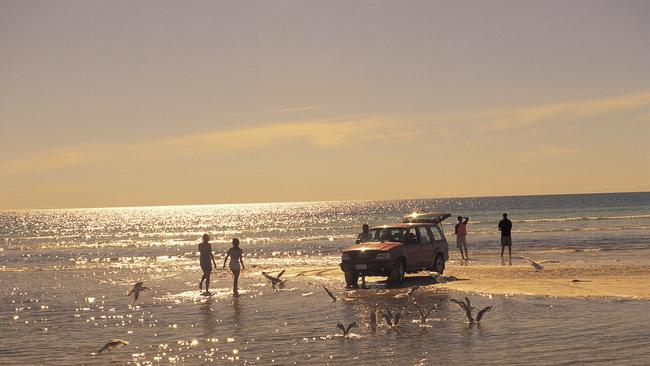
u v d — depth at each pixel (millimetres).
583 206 147375
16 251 62500
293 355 13203
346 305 19453
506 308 17719
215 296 22547
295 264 35688
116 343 13312
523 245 42688
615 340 13422
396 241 24812
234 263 23031
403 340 14195
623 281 21922
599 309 17047
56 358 13609
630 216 85750
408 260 24156
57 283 29078
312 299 20969
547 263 29016
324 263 35938
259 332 15688
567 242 43469
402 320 16594
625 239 44312
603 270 25469
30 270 37438
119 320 18172
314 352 13391
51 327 17359
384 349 13406
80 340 15461
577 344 13180
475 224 82375
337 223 118688
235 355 13406
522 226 70000
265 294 22609
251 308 19469
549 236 50875
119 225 159375
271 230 100250
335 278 26844
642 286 20703
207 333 15789
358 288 23422
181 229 124125
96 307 20859
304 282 25906
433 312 17578
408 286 23219
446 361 12242
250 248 54906
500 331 14734
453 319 16453
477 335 14406
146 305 20906
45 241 87750
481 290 21234
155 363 12945
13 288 27281
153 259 45625
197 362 12914
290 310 18828
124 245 70125
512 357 12336
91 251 59562
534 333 14359
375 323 15922
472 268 28125
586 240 44688
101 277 31609
